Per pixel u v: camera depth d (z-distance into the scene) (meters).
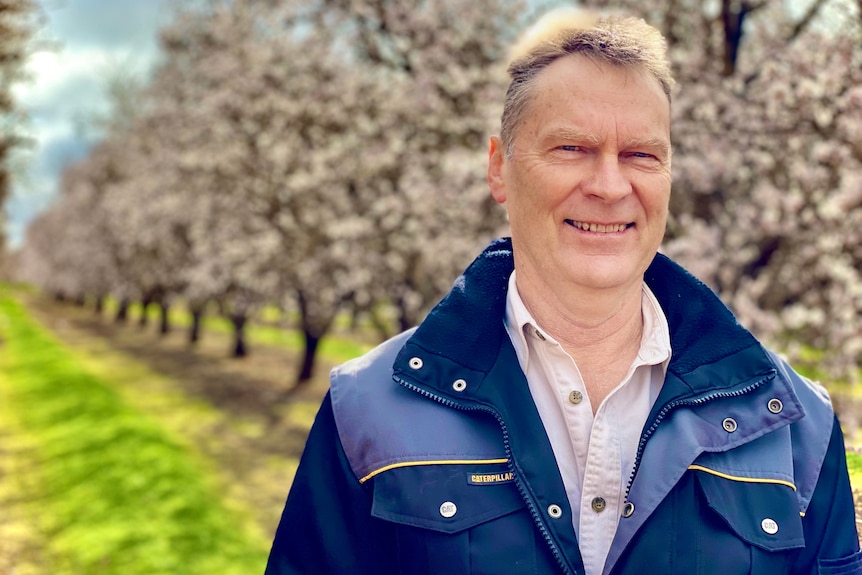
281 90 13.58
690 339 1.28
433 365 1.27
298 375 17.38
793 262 7.24
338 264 13.50
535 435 1.21
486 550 1.17
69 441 12.42
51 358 23.20
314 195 13.59
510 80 1.29
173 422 14.15
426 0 10.99
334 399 1.33
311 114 13.09
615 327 1.27
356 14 11.73
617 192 1.16
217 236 17.64
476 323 1.29
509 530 1.18
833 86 5.29
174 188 19.48
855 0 5.19
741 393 1.24
